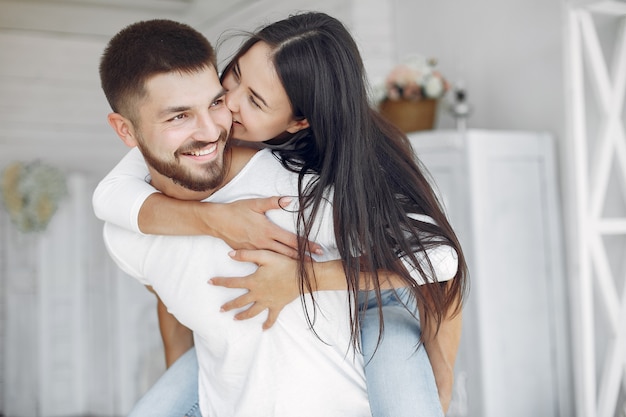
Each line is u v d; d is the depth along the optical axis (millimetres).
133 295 6547
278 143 1812
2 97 7328
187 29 1603
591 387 3109
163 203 1679
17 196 6828
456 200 3740
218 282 1669
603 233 3340
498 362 3668
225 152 1717
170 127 1575
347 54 1671
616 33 3477
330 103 1645
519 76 4207
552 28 3977
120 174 1829
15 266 7125
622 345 3113
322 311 1701
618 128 3164
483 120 4484
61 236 7047
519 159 3846
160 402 1943
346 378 1752
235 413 1775
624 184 3188
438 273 1626
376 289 1602
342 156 1635
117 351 6551
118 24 7133
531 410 3756
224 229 1630
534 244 3855
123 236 1785
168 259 1744
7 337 7168
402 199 1701
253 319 1703
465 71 4605
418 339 1780
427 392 1693
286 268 1630
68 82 7531
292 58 1639
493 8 4363
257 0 6117
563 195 3934
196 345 1921
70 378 7062
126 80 1569
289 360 1715
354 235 1600
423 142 3857
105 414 6820
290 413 1725
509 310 3727
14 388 7098
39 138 7453
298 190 1627
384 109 4156
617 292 3445
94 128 7633
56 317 7008
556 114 3969
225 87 1718
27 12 6770
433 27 4855
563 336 3883
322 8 5453
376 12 5172
